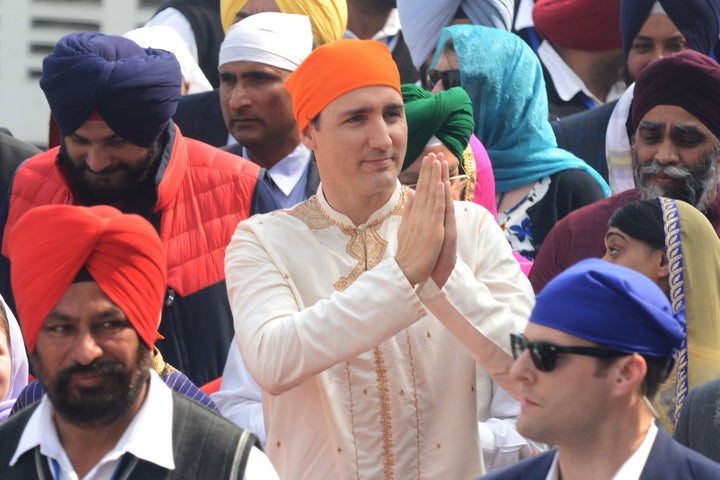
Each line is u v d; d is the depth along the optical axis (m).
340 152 13.24
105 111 16.78
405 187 13.81
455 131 16.30
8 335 15.35
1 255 17.38
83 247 10.55
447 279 12.57
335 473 12.95
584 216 17.00
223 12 23.58
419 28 24.09
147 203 17.27
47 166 17.64
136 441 10.64
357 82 13.21
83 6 28.59
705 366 14.35
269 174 19.45
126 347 10.66
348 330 12.38
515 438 14.62
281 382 12.62
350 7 25.72
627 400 10.03
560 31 24.84
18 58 28.38
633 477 10.00
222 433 10.84
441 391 13.12
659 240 14.60
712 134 16.98
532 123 20.72
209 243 17.36
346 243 13.41
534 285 17.00
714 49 23.88
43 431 10.80
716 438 12.70
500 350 12.70
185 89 23.34
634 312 9.95
